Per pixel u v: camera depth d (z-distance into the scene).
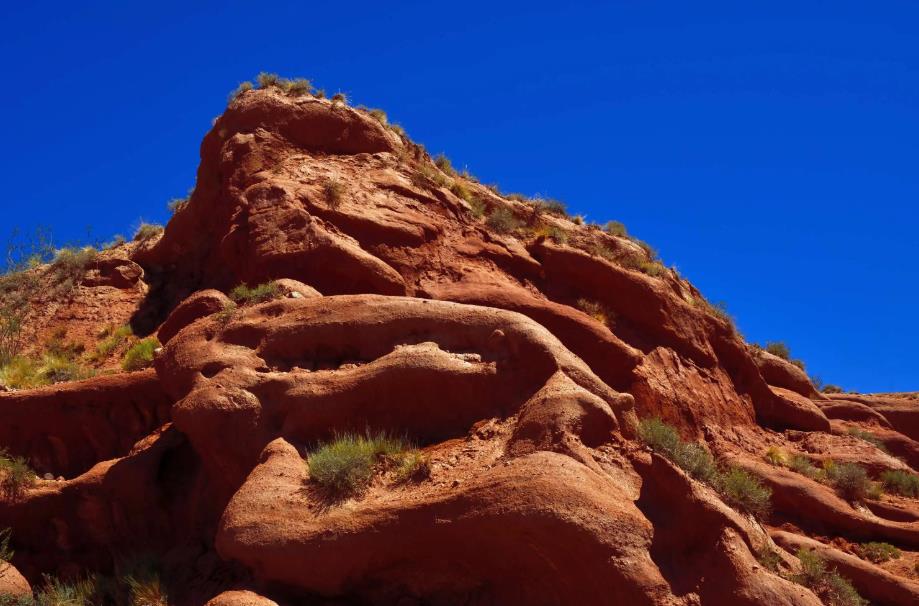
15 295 23.48
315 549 10.08
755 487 12.15
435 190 20.03
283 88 21.48
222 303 16.22
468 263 18.48
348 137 20.72
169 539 13.82
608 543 9.34
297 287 15.46
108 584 12.95
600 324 17.06
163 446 14.30
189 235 22.20
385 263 17.36
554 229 20.42
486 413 12.18
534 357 12.30
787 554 11.20
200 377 13.18
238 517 10.63
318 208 17.80
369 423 12.28
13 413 15.25
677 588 9.45
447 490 10.23
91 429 15.27
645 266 20.39
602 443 11.03
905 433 23.67
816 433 20.20
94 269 23.62
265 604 9.66
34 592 12.96
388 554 10.02
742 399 19.98
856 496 16.03
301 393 12.39
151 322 21.33
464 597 10.19
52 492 14.08
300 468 11.43
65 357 20.45
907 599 12.76
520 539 9.54
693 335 19.34
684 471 11.16
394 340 13.22
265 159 19.61
